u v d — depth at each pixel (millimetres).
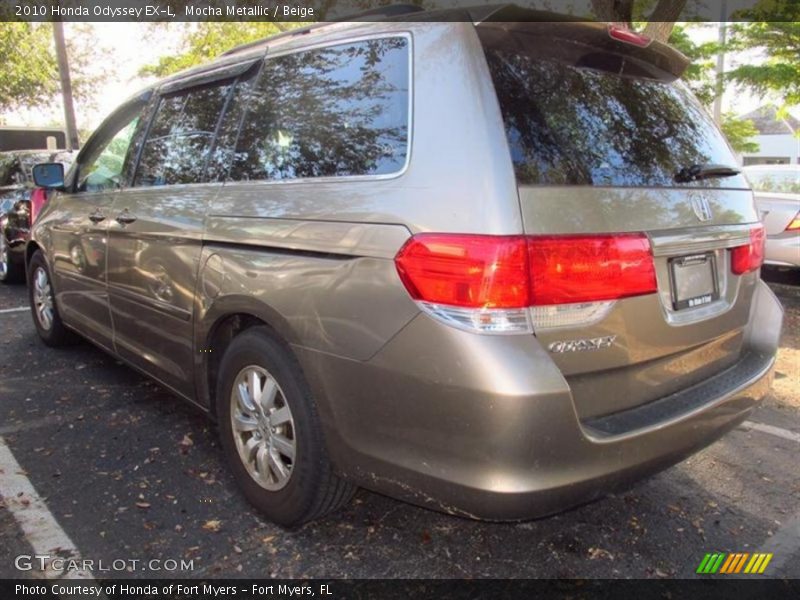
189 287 3174
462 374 2082
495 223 2080
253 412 2926
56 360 5137
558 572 2670
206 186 3209
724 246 2785
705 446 2645
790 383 4922
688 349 2652
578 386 2240
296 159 2779
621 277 2262
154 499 3131
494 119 2197
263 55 3152
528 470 2086
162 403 4289
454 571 2660
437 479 2193
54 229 4844
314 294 2477
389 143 2414
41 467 3428
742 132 19766
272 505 2875
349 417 2410
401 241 2227
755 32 11344
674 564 2732
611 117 2584
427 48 2408
